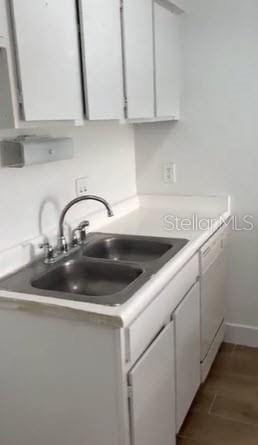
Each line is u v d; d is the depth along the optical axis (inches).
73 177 80.9
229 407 84.7
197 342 81.4
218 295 96.3
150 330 57.9
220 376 94.7
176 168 104.6
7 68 46.1
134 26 71.6
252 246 101.9
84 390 53.5
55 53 52.5
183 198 105.1
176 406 71.2
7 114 47.8
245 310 105.8
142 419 56.4
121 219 97.0
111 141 95.2
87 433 55.1
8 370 58.0
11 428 60.8
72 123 58.2
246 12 90.4
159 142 104.6
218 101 97.0
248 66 92.7
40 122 52.6
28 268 66.1
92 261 68.9
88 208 87.0
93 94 60.5
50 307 51.9
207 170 101.8
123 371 50.9
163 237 79.9
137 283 57.6
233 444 75.4
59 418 56.4
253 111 94.5
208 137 99.9
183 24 95.9
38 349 54.9
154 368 59.3
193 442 76.3
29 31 48.0
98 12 60.3
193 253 74.4
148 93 79.7
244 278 104.3
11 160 61.9
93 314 49.4
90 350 51.6
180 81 99.1
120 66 67.8
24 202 67.8
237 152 98.1
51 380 55.3
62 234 72.0
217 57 94.7
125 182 103.3
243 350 104.8
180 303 70.1
